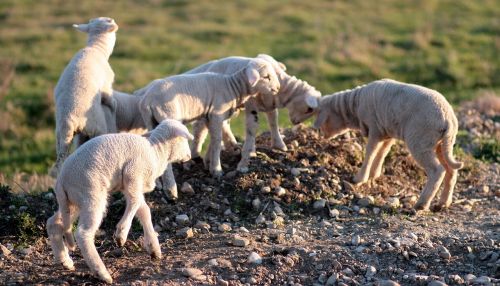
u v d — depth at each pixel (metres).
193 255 7.05
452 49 20.45
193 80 8.38
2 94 16.56
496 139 11.48
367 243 7.26
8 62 18.39
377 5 25.38
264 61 8.62
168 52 19.78
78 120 8.05
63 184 6.42
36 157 14.05
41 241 7.51
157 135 6.88
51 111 15.77
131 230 7.78
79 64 8.36
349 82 17.59
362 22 23.09
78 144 8.65
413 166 9.62
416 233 7.59
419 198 8.41
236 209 8.27
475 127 12.32
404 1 25.94
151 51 19.84
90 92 8.19
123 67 18.42
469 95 16.64
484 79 18.06
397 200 8.70
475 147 11.20
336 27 22.44
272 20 23.28
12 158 14.00
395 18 23.66
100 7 24.61
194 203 8.32
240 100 8.71
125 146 6.58
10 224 7.71
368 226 7.92
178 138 6.95
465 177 9.80
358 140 10.00
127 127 9.24
